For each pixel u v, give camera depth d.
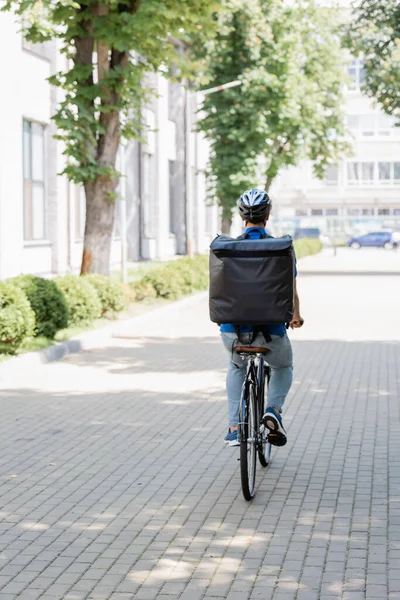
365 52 42.03
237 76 41.66
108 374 14.72
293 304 7.84
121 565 6.27
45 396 12.75
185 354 17.12
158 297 27.31
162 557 6.42
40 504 7.73
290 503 7.70
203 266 32.53
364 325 21.89
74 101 22.20
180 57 23.05
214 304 7.85
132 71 22.42
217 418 11.25
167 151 54.22
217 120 42.22
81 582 5.97
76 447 9.75
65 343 17.12
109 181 23.56
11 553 6.54
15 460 9.20
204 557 6.41
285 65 41.50
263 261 7.73
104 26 21.62
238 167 42.28
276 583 5.90
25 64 32.53
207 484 8.32
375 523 7.12
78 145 22.44
